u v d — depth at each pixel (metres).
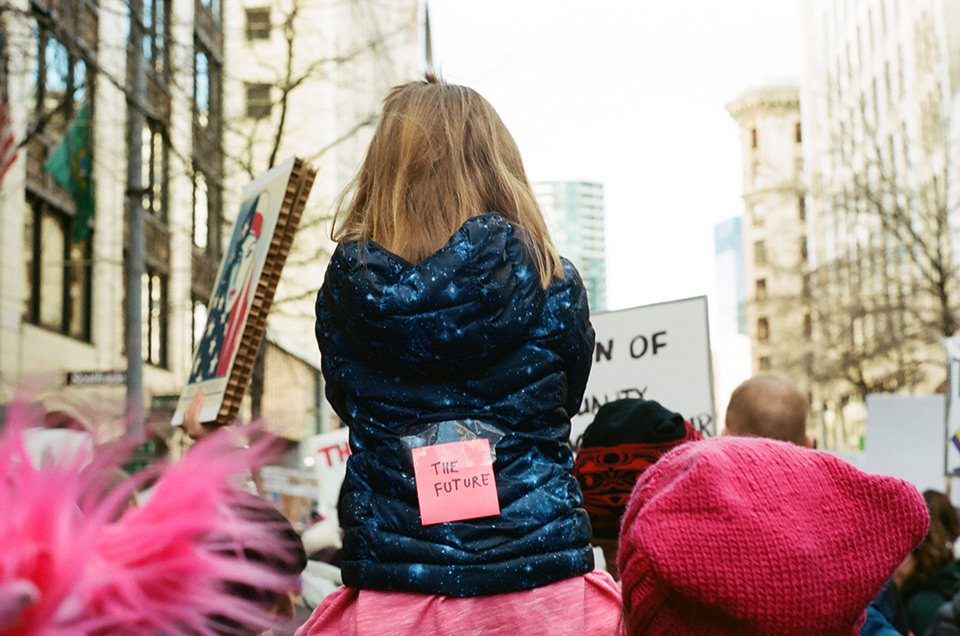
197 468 0.53
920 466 7.84
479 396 1.87
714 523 1.15
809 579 1.12
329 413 15.16
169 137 14.52
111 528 0.50
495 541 1.79
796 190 32.91
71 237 17.11
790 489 1.16
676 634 1.20
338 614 1.89
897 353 35.00
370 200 2.04
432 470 1.81
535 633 1.77
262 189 2.99
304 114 21.98
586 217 142.00
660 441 3.22
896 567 1.14
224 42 19.41
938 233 26.83
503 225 1.91
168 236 19.72
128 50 12.27
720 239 141.62
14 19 9.48
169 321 20.16
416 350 1.84
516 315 1.87
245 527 0.55
